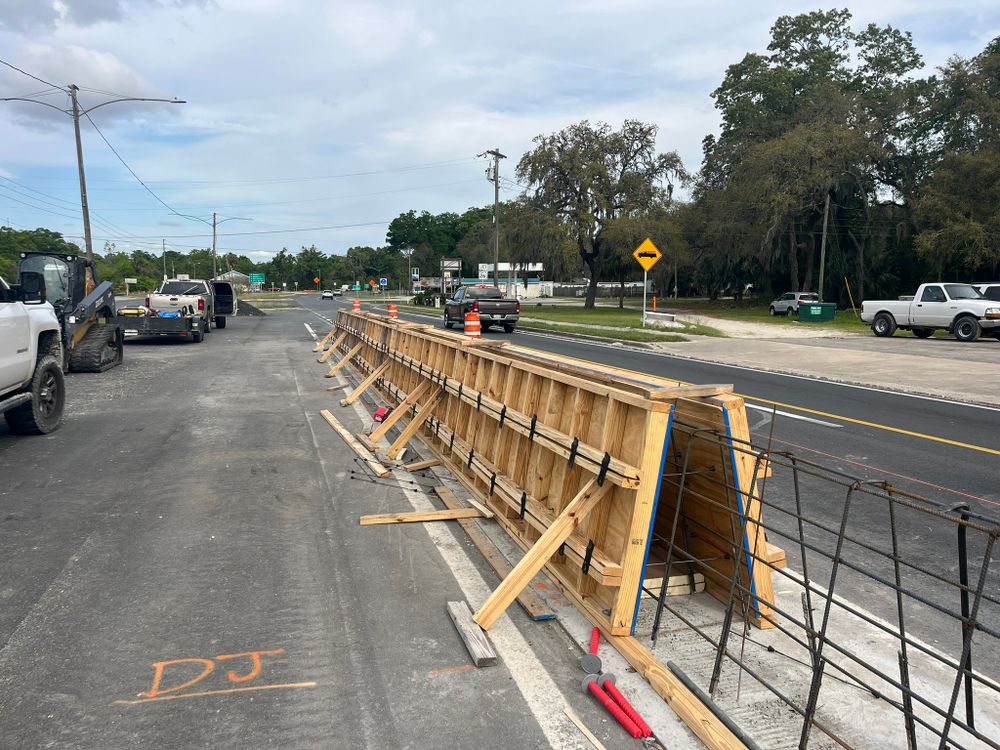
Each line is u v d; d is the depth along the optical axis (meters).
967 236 33.50
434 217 144.50
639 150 49.75
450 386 7.31
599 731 3.06
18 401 8.06
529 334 27.83
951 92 38.91
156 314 22.09
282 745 2.96
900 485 6.75
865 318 25.88
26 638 3.83
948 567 4.79
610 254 51.97
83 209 26.59
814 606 4.21
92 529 5.50
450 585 4.52
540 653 3.70
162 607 4.19
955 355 18.00
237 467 7.38
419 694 3.33
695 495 3.93
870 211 43.31
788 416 10.21
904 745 2.93
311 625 3.99
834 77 53.09
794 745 2.92
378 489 6.63
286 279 149.00
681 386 4.02
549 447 4.59
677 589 4.24
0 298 7.92
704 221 53.06
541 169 48.75
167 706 3.22
